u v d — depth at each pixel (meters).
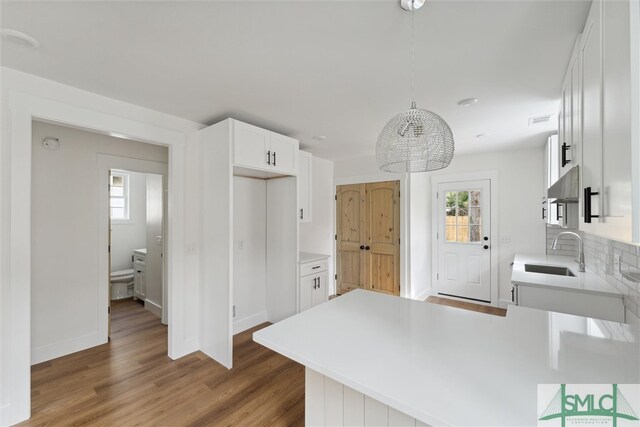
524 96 2.22
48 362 2.64
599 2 1.03
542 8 1.28
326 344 1.18
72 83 2.03
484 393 0.86
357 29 1.45
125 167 3.27
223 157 2.60
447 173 4.61
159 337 3.21
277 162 2.99
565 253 3.73
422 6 1.27
